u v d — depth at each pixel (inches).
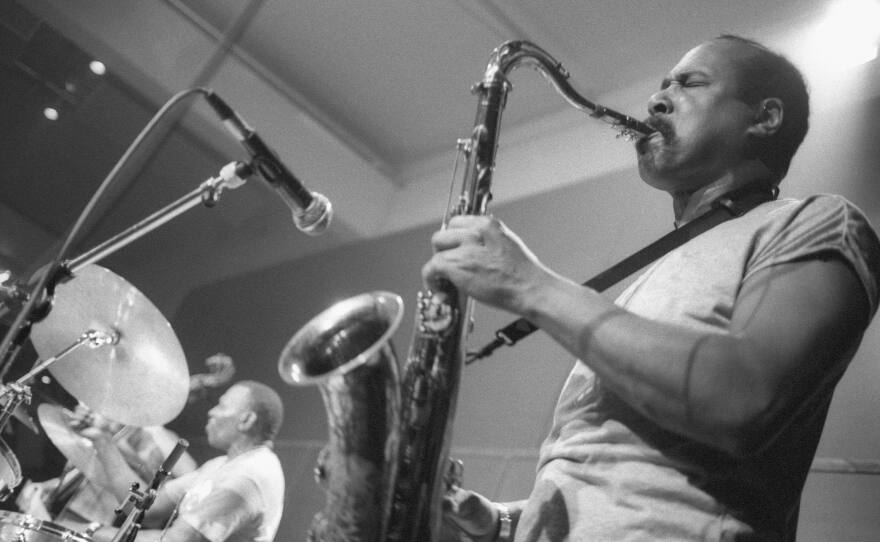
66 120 253.3
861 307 48.8
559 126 200.4
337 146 241.8
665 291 54.2
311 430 217.6
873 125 139.0
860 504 111.9
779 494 51.1
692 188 63.7
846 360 50.9
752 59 64.6
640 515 48.1
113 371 137.0
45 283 68.6
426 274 50.4
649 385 45.6
